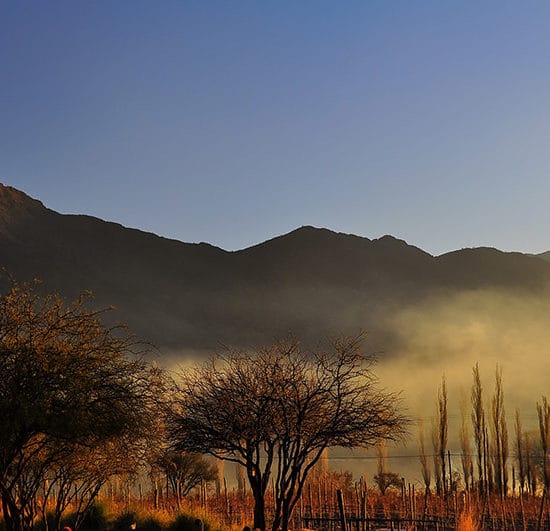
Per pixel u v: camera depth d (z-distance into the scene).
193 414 26.16
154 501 33.84
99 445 21.30
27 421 18.53
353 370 26.03
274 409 25.77
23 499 21.06
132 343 21.55
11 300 20.36
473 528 32.56
